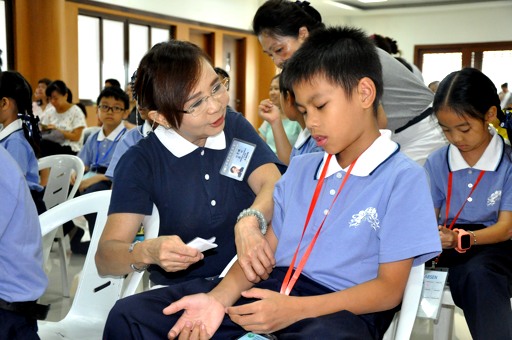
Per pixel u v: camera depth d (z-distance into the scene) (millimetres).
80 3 8211
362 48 1139
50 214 1577
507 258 1688
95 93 8766
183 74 1298
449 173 1914
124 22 9047
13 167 1201
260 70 12156
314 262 1164
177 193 1470
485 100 1737
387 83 2139
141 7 9219
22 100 2631
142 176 1437
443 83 1807
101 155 3998
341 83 1104
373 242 1140
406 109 2199
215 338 1130
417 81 2229
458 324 2539
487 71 11594
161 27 9766
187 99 1313
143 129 2309
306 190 1258
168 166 1473
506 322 1506
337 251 1147
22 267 1214
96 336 1510
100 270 1419
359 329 1024
